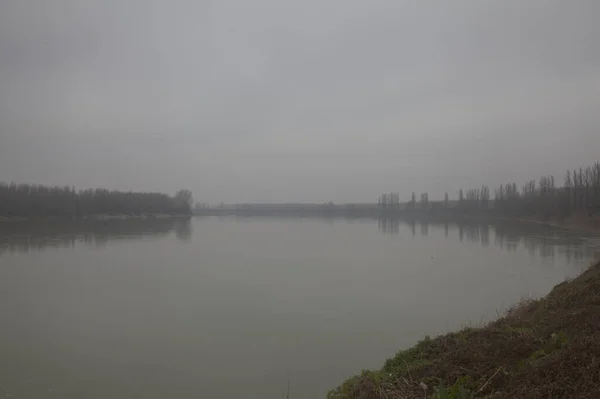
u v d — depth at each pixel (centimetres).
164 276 2838
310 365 1332
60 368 1330
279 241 5366
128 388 1191
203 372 1292
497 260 3362
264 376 1258
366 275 2848
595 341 693
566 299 1157
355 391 820
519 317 1208
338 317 1847
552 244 4206
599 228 5338
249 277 2811
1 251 3944
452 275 2781
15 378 1257
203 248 4497
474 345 908
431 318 1800
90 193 9394
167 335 1631
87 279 2723
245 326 1725
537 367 686
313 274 2903
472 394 650
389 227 8088
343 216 15662
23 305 2067
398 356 1009
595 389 557
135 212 10238
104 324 1773
